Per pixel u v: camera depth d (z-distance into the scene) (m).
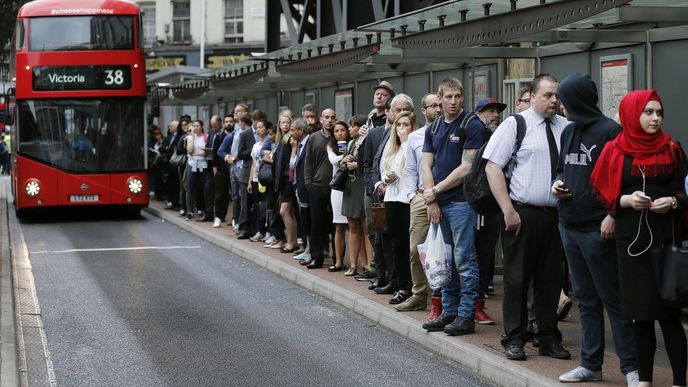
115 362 8.27
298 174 13.56
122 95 21.47
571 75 6.77
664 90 10.42
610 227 6.43
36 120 21.28
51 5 21.31
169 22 47.19
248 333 9.46
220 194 19.00
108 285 12.55
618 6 7.83
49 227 20.70
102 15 21.39
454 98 8.46
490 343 8.21
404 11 16.70
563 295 9.37
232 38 46.09
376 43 13.03
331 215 13.05
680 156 6.29
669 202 6.11
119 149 21.64
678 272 5.98
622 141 6.28
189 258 15.40
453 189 8.46
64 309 10.81
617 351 6.73
